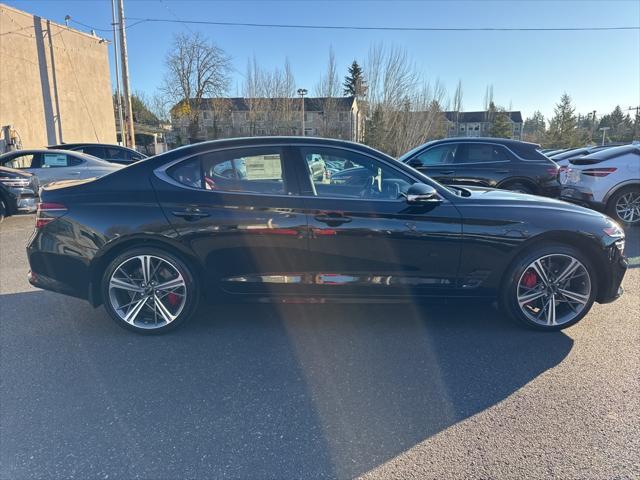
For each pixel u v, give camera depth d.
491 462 2.16
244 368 3.06
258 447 2.28
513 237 3.42
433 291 3.52
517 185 7.88
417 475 2.08
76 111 23.23
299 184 3.46
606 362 3.10
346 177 3.52
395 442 2.31
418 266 3.47
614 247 3.49
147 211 3.38
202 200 3.41
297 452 2.24
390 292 3.52
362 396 2.73
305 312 4.04
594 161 7.89
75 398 2.70
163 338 3.52
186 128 49.66
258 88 46.03
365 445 2.29
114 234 3.36
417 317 3.92
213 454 2.23
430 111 40.81
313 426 2.45
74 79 23.00
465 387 2.82
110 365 3.10
